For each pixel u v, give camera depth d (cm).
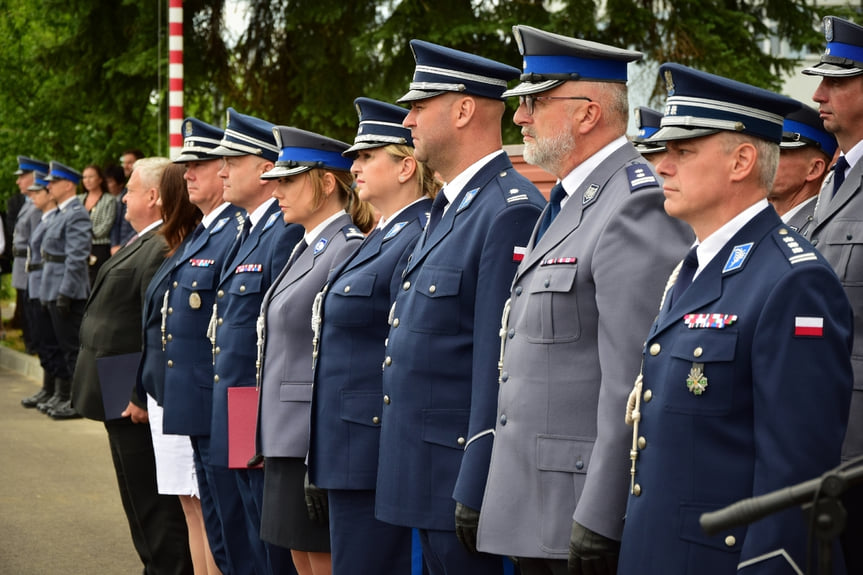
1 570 712
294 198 528
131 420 650
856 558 401
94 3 1623
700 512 306
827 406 291
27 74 1964
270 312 528
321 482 478
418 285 432
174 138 1283
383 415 443
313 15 1443
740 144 318
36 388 1453
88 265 1232
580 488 361
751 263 311
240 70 1675
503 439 379
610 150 384
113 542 779
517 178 428
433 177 491
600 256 356
